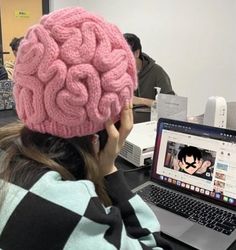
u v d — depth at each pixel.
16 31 4.70
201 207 1.08
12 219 0.57
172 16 3.48
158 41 3.67
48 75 0.58
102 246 0.56
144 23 3.73
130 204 0.77
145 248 0.68
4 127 0.73
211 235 0.94
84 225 0.56
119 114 0.69
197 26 3.32
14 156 0.65
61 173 0.63
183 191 1.17
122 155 1.55
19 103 0.64
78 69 0.58
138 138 1.51
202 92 3.46
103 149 0.73
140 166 1.45
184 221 1.01
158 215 1.04
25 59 0.60
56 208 0.56
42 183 0.59
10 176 0.61
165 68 3.69
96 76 0.60
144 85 2.66
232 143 1.07
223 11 3.10
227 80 3.24
